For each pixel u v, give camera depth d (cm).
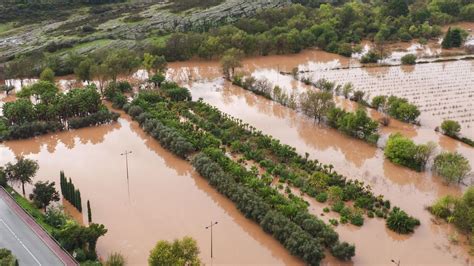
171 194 13762
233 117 18562
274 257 11319
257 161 15162
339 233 12044
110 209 12962
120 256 10594
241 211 12712
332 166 14650
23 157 14712
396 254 11381
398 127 17925
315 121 18588
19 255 11012
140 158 15838
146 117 17875
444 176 14275
